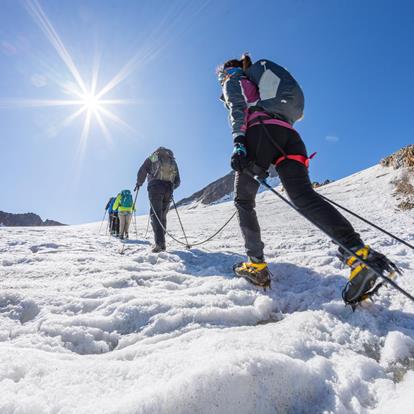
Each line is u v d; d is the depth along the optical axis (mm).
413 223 7988
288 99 2254
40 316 1930
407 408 1023
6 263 3422
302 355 1395
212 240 6391
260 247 2428
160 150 5195
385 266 1728
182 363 1220
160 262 3850
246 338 1463
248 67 2596
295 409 1119
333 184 20516
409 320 1750
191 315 1868
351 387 1205
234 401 1044
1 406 963
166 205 5258
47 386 1104
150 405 965
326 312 1881
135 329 1822
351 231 1899
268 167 2291
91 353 1608
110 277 2822
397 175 15078
